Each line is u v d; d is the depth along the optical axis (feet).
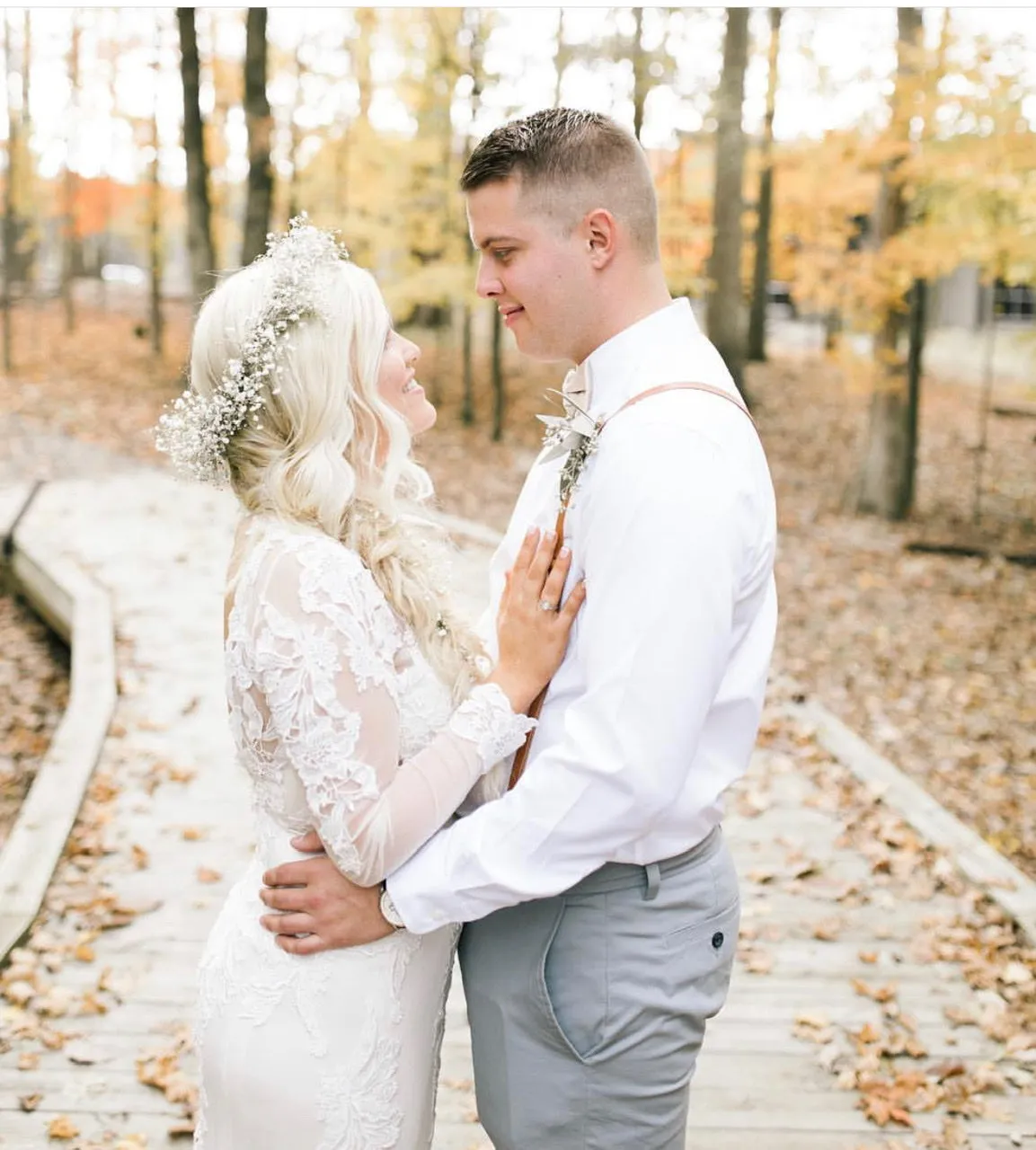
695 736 5.29
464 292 42.52
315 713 5.34
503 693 5.68
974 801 19.17
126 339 64.34
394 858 5.42
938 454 47.67
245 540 5.73
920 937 12.21
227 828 14.44
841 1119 9.32
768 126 38.34
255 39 44.78
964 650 26.96
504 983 5.84
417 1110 5.97
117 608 23.70
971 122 29.30
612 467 5.41
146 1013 10.61
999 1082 9.77
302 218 5.84
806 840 14.57
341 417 5.70
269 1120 5.68
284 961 5.74
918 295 37.52
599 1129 5.84
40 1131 9.02
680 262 40.01
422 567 5.91
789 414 52.24
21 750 20.88
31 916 11.95
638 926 5.69
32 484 36.14
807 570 33.14
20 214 61.26
